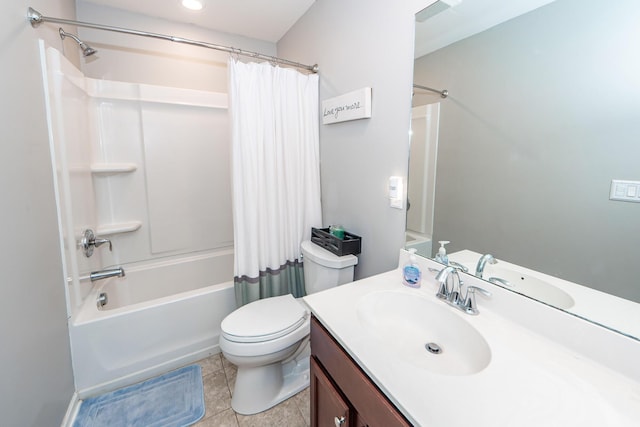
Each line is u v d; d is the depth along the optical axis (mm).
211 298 1863
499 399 652
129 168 2119
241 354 1372
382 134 1479
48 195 1302
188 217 2500
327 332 1009
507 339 863
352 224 1766
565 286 852
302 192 2000
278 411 1497
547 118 864
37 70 1259
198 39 2361
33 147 1191
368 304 1134
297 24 2217
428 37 1202
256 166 1813
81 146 1747
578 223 817
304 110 1945
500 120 989
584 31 767
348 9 1634
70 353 1471
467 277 1109
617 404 638
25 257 1091
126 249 2279
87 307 1637
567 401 646
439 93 1187
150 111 2248
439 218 1235
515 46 926
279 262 1960
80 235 1652
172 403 1528
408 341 1050
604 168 754
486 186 1053
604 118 744
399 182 1390
